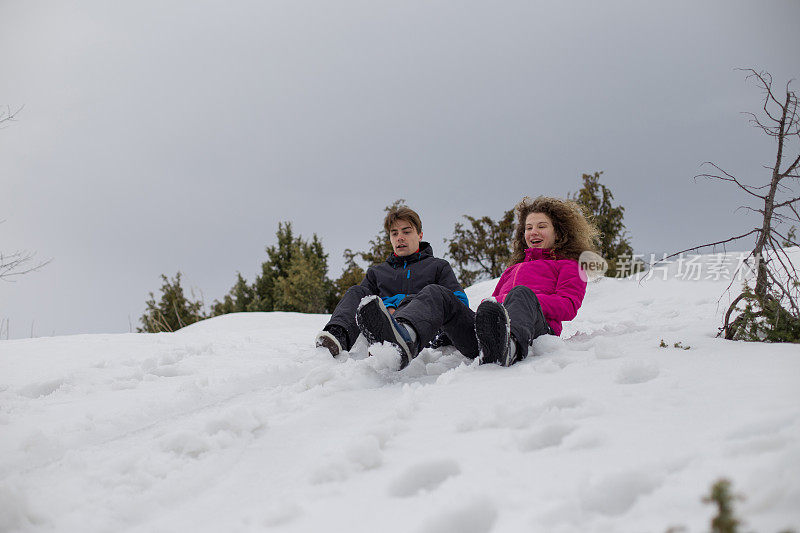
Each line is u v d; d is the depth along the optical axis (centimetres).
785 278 462
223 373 374
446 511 133
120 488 188
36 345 508
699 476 136
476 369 293
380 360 291
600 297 770
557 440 179
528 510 135
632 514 125
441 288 327
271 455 208
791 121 306
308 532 142
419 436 200
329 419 241
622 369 236
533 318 315
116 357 452
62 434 250
